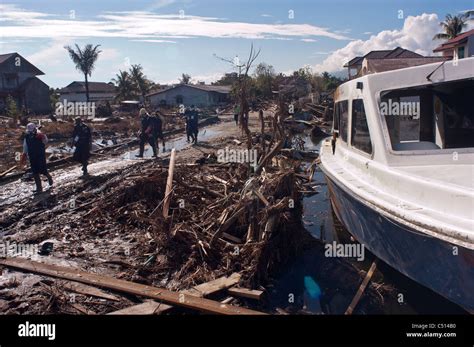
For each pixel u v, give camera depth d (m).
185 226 7.34
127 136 25.02
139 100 59.38
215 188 10.11
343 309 5.70
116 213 8.91
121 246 7.43
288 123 22.23
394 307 5.70
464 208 4.32
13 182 12.34
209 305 5.36
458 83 5.57
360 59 31.00
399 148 5.73
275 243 6.89
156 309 5.27
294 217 7.86
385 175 5.50
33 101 54.72
